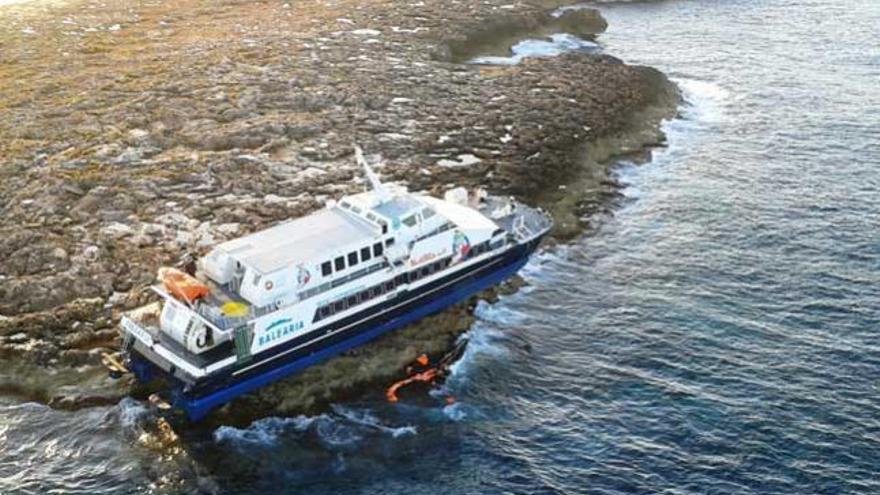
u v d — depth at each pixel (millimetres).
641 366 51781
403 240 51750
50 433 45750
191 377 44750
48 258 58125
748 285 59969
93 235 61094
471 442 45750
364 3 125250
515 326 55781
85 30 110750
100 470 43469
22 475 42969
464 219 56500
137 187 67312
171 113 80812
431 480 43312
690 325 55594
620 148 82000
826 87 98812
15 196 65812
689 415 47375
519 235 58000
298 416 47438
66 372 49656
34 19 116375
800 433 45781
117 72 92375
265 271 46781
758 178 76375
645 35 122250
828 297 58125
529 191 70688
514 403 48719
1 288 55188
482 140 78312
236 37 107000
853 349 52594
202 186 68188
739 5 137000
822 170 77500
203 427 46375
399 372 50875
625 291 59688
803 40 117250
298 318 48000
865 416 46906
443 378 50719
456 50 107312
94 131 77250
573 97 89500
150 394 48188
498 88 91562
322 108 84000
